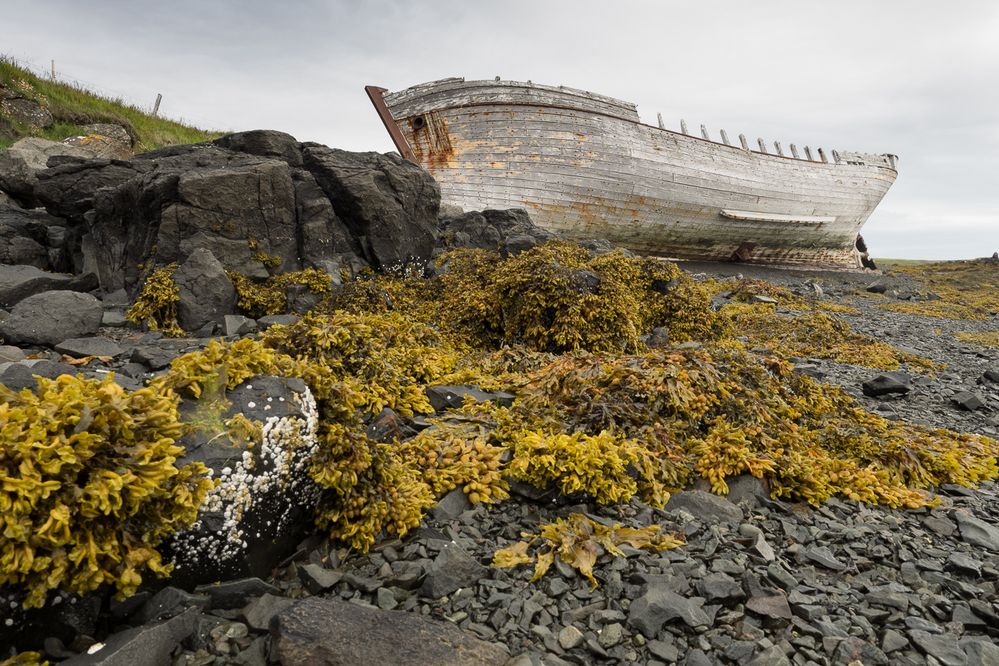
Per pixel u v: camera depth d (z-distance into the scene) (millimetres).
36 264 11203
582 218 28062
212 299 9727
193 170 10883
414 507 4227
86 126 26078
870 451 6293
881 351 13555
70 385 3025
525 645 3215
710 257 35562
